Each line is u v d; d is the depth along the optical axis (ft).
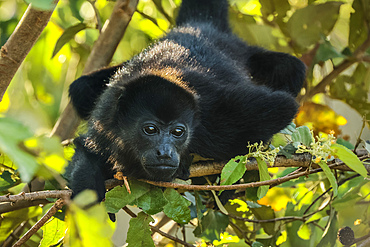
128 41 43.96
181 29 40.19
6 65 13.93
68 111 34.32
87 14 43.68
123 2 36.35
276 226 31.48
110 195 22.53
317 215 31.53
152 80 29.04
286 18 42.34
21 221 28.32
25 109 41.27
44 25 13.93
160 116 28.22
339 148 22.17
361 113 41.04
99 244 8.58
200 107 30.58
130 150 29.32
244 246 30.17
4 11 38.78
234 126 31.53
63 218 23.44
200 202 26.99
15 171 25.05
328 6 39.29
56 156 7.88
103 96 31.12
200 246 25.82
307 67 41.98
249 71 41.14
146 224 22.79
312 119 38.83
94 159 28.89
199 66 33.06
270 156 23.20
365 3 38.65
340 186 29.07
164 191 23.43
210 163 31.48
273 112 31.76
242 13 44.34
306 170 22.62
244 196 33.04
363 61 39.17
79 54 43.55
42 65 42.73
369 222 30.30
